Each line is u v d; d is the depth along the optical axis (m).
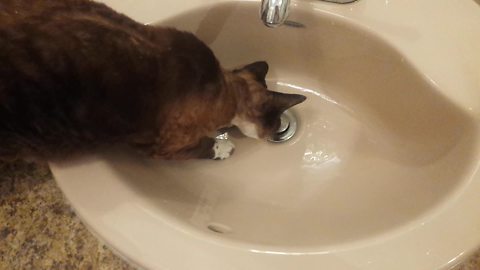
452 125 0.65
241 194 0.77
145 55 0.66
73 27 0.61
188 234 0.55
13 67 0.58
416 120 0.73
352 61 0.77
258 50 0.84
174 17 0.73
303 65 0.84
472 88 0.62
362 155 0.79
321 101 0.85
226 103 0.79
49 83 0.61
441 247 0.53
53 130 0.66
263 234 0.62
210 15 0.75
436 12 0.68
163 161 0.79
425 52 0.65
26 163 0.72
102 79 0.63
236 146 0.84
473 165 0.58
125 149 0.73
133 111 0.67
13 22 0.58
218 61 0.80
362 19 0.69
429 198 0.61
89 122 0.66
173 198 0.68
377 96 0.78
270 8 0.57
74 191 0.59
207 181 0.78
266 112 0.81
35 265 0.65
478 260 0.63
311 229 0.65
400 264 0.53
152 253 0.54
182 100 0.71
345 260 0.53
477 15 0.67
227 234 0.59
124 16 0.68
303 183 0.78
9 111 0.61
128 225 0.56
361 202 0.71
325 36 0.75
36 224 0.67
